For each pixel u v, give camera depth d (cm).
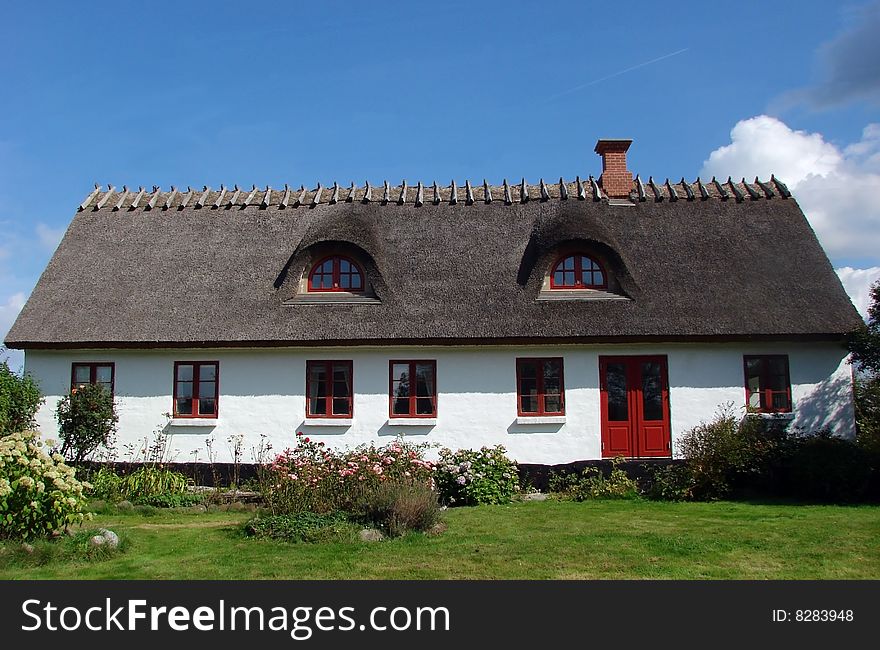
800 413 2048
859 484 1712
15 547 1116
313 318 2122
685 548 1200
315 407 2120
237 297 2198
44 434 2106
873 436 1791
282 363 2131
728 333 2025
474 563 1111
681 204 2433
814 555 1152
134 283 2248
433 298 2152
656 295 2127
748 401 2067
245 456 2094
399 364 2119
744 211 2392
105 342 2089
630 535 1311
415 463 1714
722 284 2147
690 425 2053
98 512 1592
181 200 2577
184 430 2114
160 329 2111
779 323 2036
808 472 1742
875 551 1175
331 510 1395
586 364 2092
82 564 1115
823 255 2228
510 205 2453
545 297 2152
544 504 1733
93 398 1980
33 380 2119
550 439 2070
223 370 2138
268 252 2344
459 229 2372
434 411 2097
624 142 2538
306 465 1531
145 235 2420
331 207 2502
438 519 1399
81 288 2236
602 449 2059
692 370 2080
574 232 2172
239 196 2566
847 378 2059
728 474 1803
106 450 2098
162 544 1257
